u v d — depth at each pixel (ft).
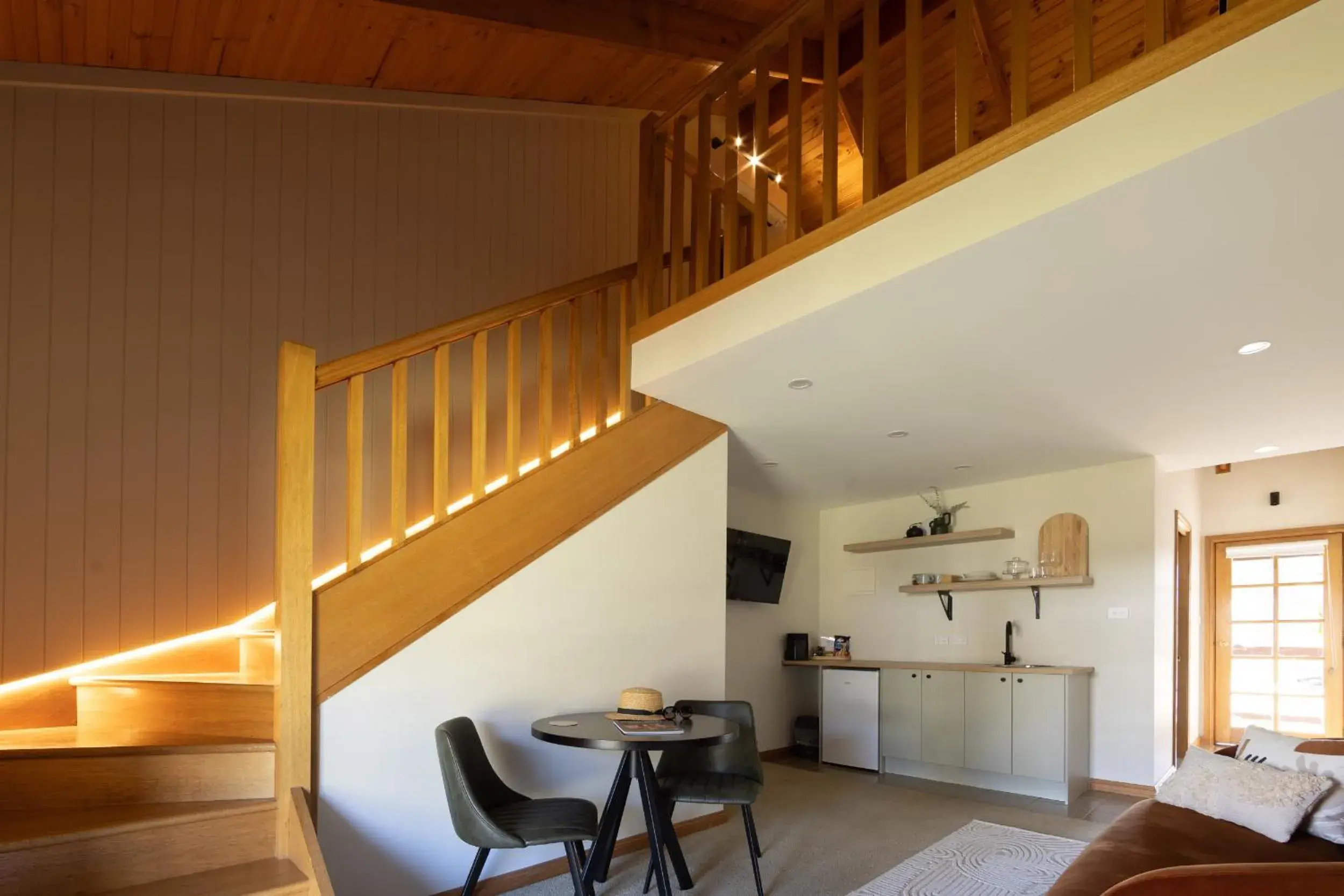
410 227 14.88
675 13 13.82
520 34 13.04
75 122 12.09
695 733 9.99
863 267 9.55
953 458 18.21
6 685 10.98
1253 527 25.39
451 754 9.11
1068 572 19.33
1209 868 5.58
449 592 11.07
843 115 17.11
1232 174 7.04
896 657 22.39
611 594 12.89
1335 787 9.68
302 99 13.93
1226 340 10.93
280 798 9.16
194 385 12.59
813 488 21.52
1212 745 25.22
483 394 11.88
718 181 15.25
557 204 16.90
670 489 13.98
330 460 13.55
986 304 9.80
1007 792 18.07
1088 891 7.63
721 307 11.59
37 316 11.57
